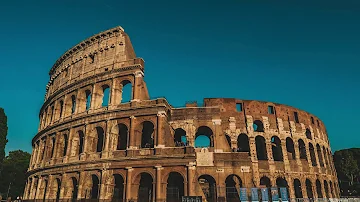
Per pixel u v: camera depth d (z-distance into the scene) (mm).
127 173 54781
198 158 59156
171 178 60531
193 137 61688
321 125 88812
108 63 68750
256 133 70500
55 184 64938
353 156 106562
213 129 62156
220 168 58156
